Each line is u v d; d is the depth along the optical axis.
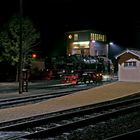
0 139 10.12
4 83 37.62
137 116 14.59
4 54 40.81
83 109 16.06
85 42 58.59
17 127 11.69
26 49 40.41
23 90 26.48
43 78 45.69
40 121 12.68
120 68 34.91
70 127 11.73
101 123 12.75
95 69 39.69
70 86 32.75
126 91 24.47
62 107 16.81
